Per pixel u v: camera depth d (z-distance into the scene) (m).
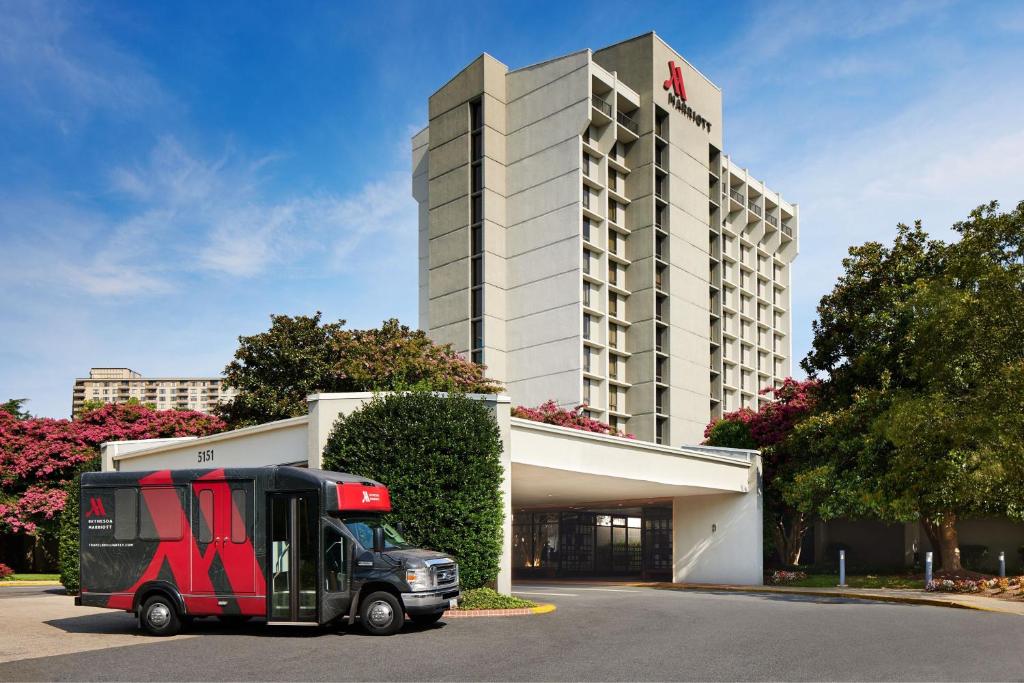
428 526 18.78
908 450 25.53
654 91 65.50
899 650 12.55
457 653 12.21
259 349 42.66
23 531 39.09
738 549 32.84
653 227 63.97
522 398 60.56
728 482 32.06
